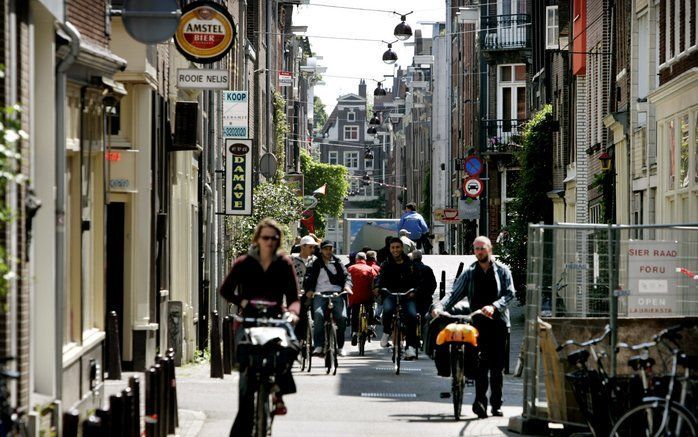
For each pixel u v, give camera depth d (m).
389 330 57.69
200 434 34.31
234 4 94.50
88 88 33.38
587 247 35.00
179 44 56.12
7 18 25.53
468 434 35.31
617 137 87.62
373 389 48.25
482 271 40.16
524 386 35.84
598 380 31.03
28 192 27.55
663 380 28.62
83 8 34.81
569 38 109.38
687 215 67.75
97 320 35.97
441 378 53.75
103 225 36.41
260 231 28.88
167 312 56.38
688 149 66.88
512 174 158.00
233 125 81.25
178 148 57.28
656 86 78.38
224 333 54.22
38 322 29.25
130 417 25.64
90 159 34.75
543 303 35.56
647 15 80.69
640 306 34.56
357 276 68.25
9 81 25.66
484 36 165.12
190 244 65.25
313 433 34.91
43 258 29.41
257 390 28.33
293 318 28.77
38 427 26.92
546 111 117.88
